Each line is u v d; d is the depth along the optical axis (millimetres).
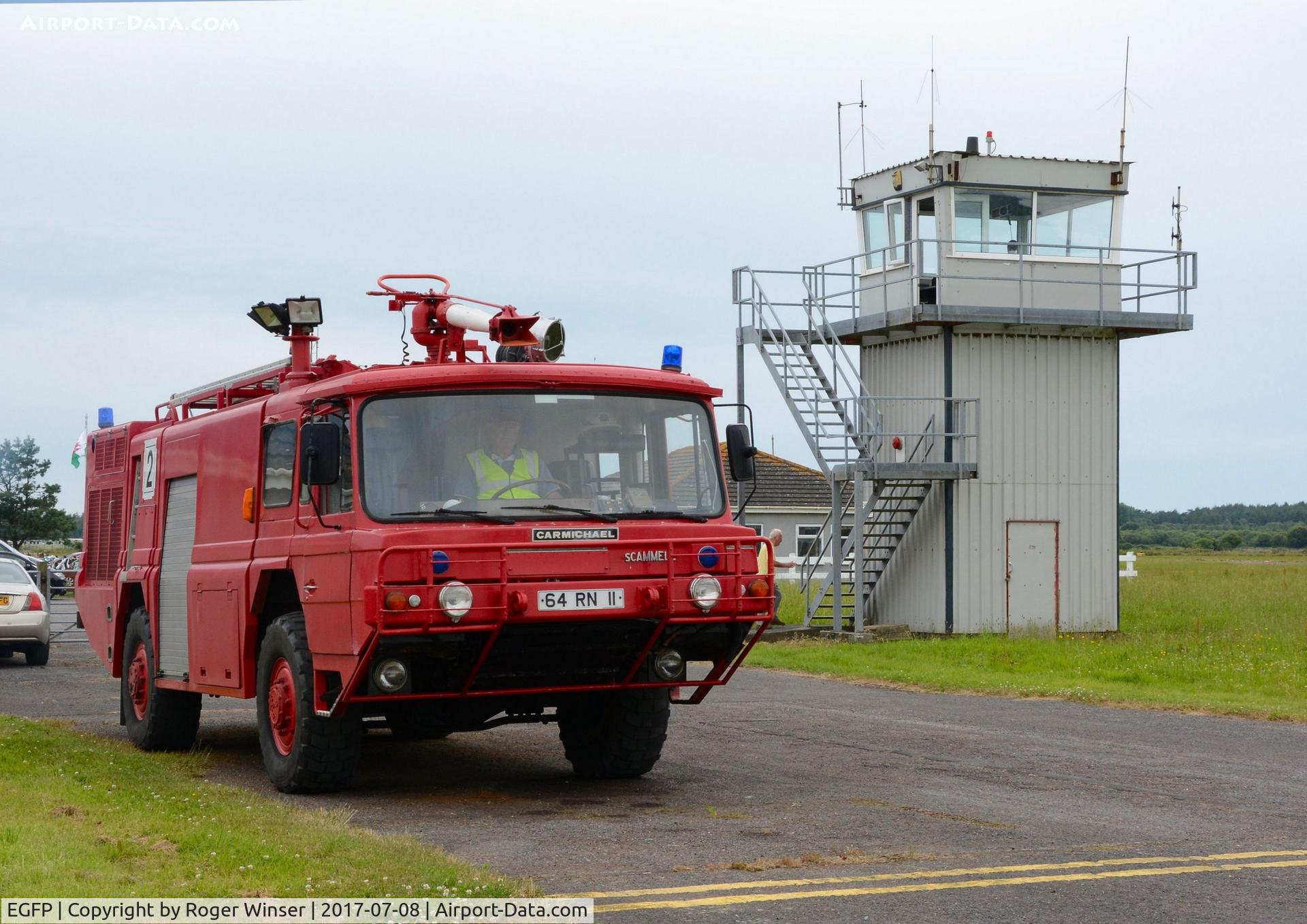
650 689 11867
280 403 11742
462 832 9508
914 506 30859
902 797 11078
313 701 10977
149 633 14312
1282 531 193750
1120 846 9086
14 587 24406
